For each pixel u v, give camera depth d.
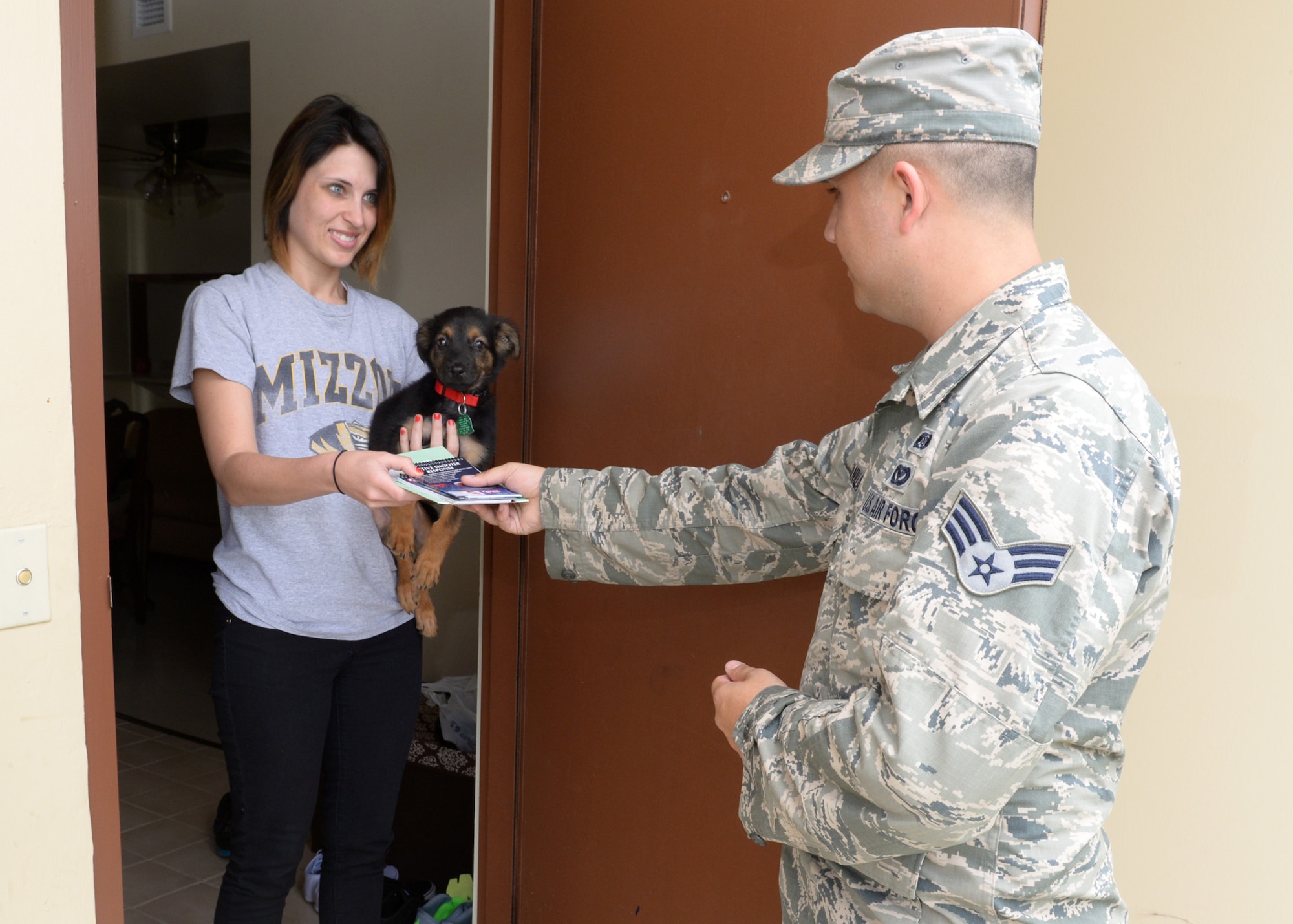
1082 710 1.06
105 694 1.29
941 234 1.13
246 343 1.76
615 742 2.06
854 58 1.66
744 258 1.82
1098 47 1.78
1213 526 1.76
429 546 2.05
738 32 1.79
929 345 1.15
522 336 2.15
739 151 1.81
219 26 4.09
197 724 3.97
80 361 1.23
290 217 1.82
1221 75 1.68
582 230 2.04
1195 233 1.73
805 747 1.05
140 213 7.63
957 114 1.09
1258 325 1.70
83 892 1.29
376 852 2.00
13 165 1.14
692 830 1.96
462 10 3.49
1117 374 1.03
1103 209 1.80
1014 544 0.94
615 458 2.04
